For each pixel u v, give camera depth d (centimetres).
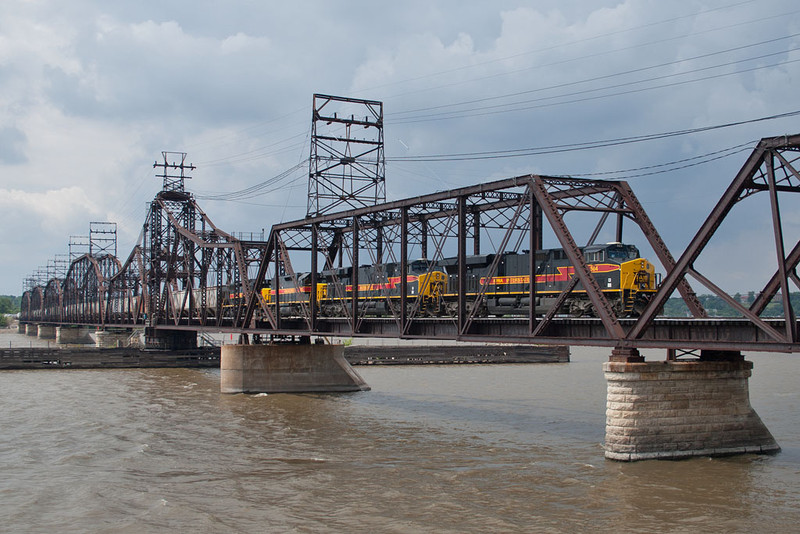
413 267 5312
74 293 16575
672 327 3003
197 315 9138
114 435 4244
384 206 4253
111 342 12294
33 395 6147
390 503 2788
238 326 6612
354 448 3828
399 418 4822
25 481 3195
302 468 3388
